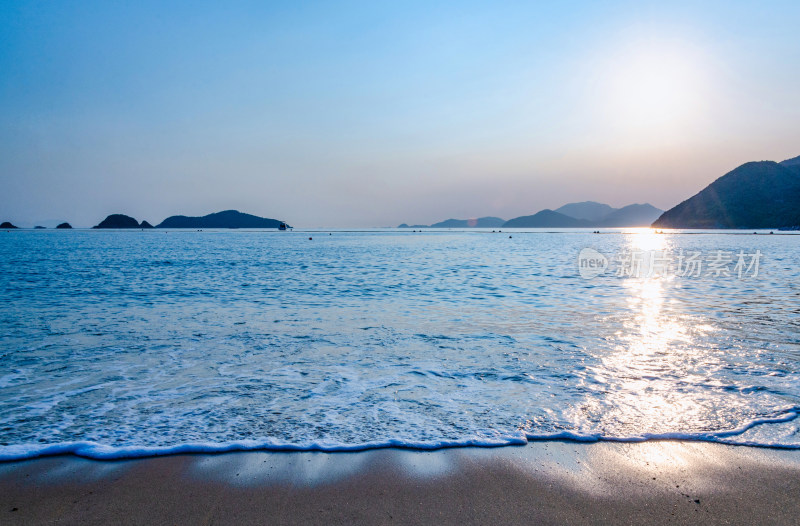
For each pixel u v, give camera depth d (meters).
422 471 4.48
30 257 39.12
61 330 10.73
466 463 4.64
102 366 7.94
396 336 10.23
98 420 5.64
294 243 75.62
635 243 72.25
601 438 5.18
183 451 4.82
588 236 118.31
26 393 6.60
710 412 5.92
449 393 6.64
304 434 5.25
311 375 7.47
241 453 4.81
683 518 3.78
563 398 6.44
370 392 6.68
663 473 4.48
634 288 18.86
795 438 5.18
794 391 6.68
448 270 27.53
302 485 4.23
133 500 3.98
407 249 55.88
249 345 9.41
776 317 12.45
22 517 3.73
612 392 6.68
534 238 103.19
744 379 7.24
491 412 5.93
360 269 28.27
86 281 21.28
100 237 110.00
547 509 3.89
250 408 6.05
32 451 4.78
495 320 12.08
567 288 18.88
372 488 4.19
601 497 4.08
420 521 3.72
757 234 120.94
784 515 3.82
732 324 11.55
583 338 10.08
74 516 3.76
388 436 5.20
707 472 4.49
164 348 9.15
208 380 7.21
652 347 9.28
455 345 9.45
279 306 14.27
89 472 4.43
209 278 22.73
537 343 9.62
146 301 15.23
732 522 3.73
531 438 5.19
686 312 13.26
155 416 5.77
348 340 9.85
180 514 3.79
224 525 3.65
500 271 26.81
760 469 4.54
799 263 32.25
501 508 3.91
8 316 12.46
